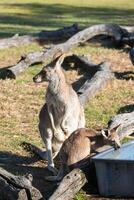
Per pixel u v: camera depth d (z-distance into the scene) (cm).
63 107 2259
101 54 4272
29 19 6266
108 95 3216
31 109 2975
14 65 3875
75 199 1820
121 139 2364
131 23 5944
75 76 3669
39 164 2234
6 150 2367
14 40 4612
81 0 8312
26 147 2394
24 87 3409
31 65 3891
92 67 3653
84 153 1944
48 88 2277
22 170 2162
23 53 4369
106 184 1861
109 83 3431
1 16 6525
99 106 3016
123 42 4456
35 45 4666
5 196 1764
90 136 1986
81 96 3042
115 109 2962
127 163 1822
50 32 4766
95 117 2820
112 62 4025
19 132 2603
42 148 2381
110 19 6303
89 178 1928
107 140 1970
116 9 7338
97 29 4475
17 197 1720
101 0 8338
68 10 7150
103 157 1880
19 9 7206
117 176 1850
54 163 2252
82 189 1908
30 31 5375
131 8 7462
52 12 6925
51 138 2256
